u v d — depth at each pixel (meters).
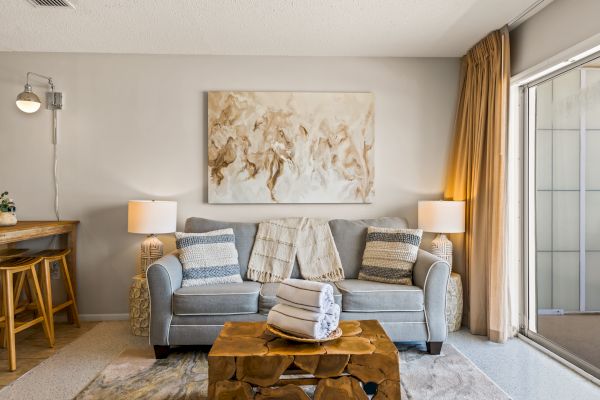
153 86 3.74
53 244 3.71
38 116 3.69
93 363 2.72
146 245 3.40
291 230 3.47
